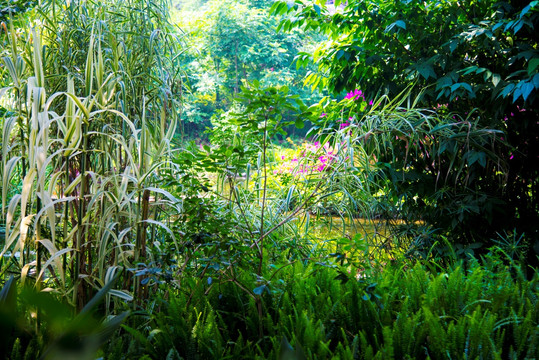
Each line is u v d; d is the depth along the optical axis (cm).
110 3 229
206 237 183
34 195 177
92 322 29
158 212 224
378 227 320
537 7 262
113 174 173
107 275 168
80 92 208
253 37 1677
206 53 1672
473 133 266
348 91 344
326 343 156
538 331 149
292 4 330
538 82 242
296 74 1722
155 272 162
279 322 173
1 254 157
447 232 304
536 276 197
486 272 210
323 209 272
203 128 1772
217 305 192
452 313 179
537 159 289
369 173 259
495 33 292
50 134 203
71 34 208
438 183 303
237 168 197
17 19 232
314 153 264
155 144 202
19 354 142
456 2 312
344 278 175
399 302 192
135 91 212
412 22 300
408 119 282
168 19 247
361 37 334
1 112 209
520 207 296
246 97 185
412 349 156
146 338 161
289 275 218
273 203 284
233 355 153
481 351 148
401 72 319
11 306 30
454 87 270
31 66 177
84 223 172
